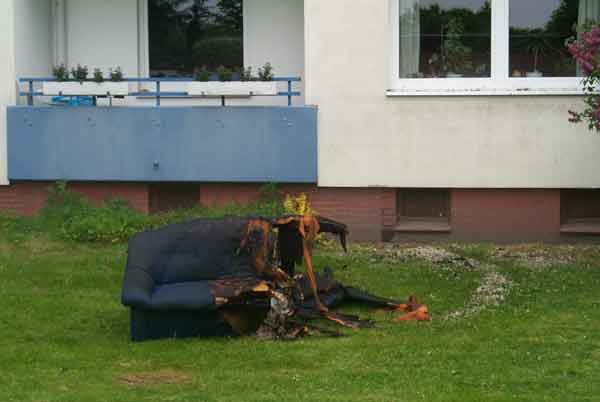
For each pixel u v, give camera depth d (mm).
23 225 15172
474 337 10258
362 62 15086
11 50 15547
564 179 14977
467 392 8461
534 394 8406
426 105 15062
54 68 16469
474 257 14391
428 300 11969
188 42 17328
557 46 15195
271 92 15320
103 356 9734
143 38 17328
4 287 12422
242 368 9320
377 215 15320
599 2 15125
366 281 12805
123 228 14750
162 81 15711
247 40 16969
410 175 15141
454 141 15062
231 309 10367
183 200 15992
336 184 15211
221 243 10883
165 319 10289
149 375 9117
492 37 15211
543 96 14898
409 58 15367
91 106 15406
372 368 9227
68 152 15477
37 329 10766
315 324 10852
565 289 12336
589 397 8336
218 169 15289
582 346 9867
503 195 15289
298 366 9367
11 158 15516
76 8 17250
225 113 15211
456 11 15281
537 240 15258
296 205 14938
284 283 10734
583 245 15148
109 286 12641
